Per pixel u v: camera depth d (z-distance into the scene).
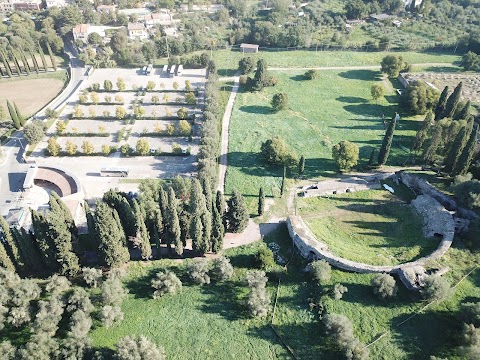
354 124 140.88
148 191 98.81
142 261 86.81
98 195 110.44
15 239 78.12
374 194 106.25
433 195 100.38
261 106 153.50
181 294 80.69
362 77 176.00
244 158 123.94
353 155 111.25
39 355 63.53
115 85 169.38
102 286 74.81
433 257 81.50
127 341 66.31
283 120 144.25
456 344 67.62
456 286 76.38
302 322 74.62
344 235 92.62
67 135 135.62
